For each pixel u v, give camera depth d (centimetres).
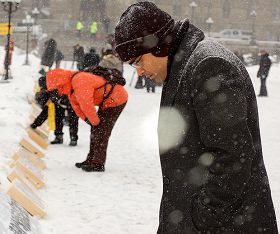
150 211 585
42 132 1002
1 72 2156
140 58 246
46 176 713
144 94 2400
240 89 226
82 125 1296
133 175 760
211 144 225
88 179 713
